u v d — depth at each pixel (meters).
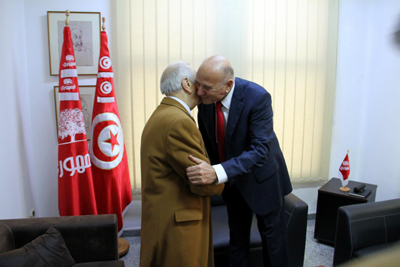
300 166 3.21
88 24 2.67
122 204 2.68
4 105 2.17
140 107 2.80
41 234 1.75
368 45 3.25
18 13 2.46
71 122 2.35
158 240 1.41
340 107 3.30
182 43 2.81
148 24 2.73
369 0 3.18
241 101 1.58
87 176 2.40
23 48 2.55
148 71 2.78
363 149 3.38
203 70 1.40
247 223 1.88
